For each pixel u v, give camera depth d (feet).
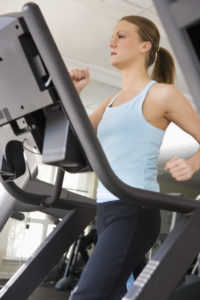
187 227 2.82
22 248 8.02
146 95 3.46
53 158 2.65
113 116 3.58
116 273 3.04
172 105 3.30
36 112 2.82
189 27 1.38
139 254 3.19
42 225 22.00
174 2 1.37
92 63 18.28
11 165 3.34
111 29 15.58
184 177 2.58
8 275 7.77
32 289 4.13
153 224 3.23
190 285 5.66
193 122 3.30
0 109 2.85
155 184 3.43
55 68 2.24
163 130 3.49
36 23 2.14
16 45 2.46
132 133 3.41
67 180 32.86
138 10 14.17
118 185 2.45
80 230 4.56
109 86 19.39
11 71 2.57
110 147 3.49
